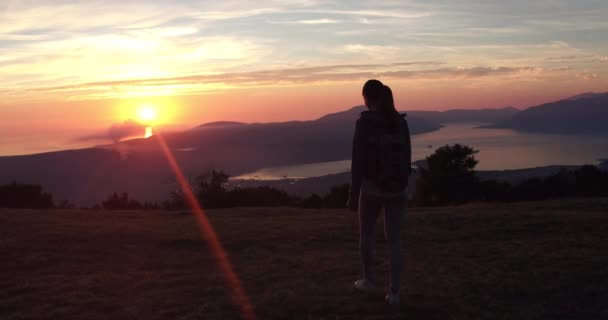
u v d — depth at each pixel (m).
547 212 10.66
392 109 4.70
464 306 4.79
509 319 4.48
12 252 7.63
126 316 4.68
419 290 5.32
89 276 6.21
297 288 5.47
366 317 4.55
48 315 4.73
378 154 4.61
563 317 4.52
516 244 7.52
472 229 8.91
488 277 5.72
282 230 9.31
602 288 5.16
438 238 8.35
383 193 4.68
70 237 8.72
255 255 7.41
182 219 11.33
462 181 28.33
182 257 7.38
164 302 5.07
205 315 4.66
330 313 4.68
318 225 9.88
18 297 5.31
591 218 9.46
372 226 5.03
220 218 11.57
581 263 6.11
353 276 5.99
